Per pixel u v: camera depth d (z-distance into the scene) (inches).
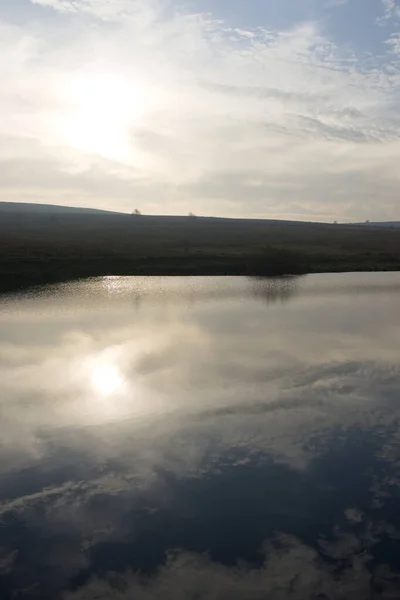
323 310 1123.9
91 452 434.0
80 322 965.2
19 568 300.7
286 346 778.2
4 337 829.8
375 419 502.0
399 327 926.4
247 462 418.9
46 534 329.7
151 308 1143.0
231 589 285.4
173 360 698.8
